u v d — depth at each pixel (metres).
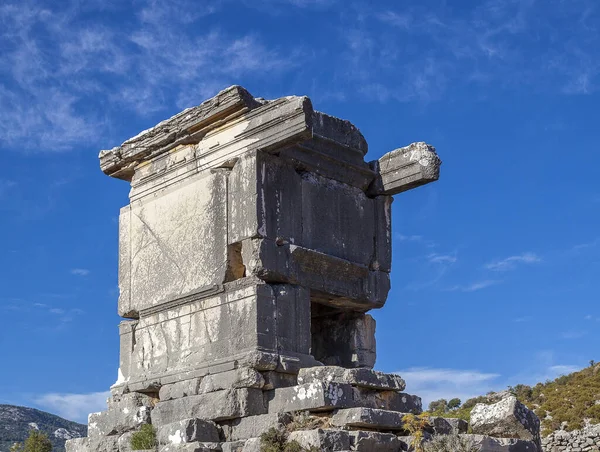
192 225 14.83
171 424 13.06
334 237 14.94
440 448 12.05
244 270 14.28
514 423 12.99
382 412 12.59
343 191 15.30
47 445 17.14
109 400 15.34
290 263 14.09
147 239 15.63
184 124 15.01
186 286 14.70
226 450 12.37
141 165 16.12
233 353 13.70
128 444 14.08
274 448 11.59
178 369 14.45
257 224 13.77
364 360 15.64
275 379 13.48
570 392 35.19
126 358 15.50
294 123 13.48
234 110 14.38
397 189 15.68
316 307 16.00
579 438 26.23
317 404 12.50
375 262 15.58
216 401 13.32
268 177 14.12
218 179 14.52
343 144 15.23
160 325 15.04
